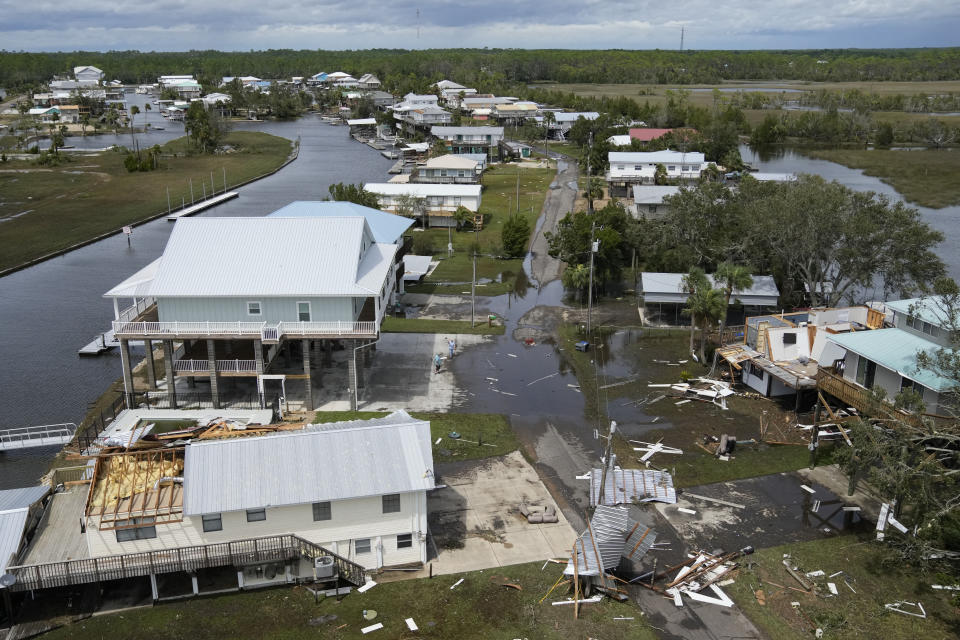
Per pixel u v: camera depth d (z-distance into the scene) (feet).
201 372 160.66
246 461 109.60
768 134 609.83
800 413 164.96
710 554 115.03
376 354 197.47
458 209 342.85
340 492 106.32
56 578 100.17
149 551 103.71
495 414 164.14
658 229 249.75
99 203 407.85
